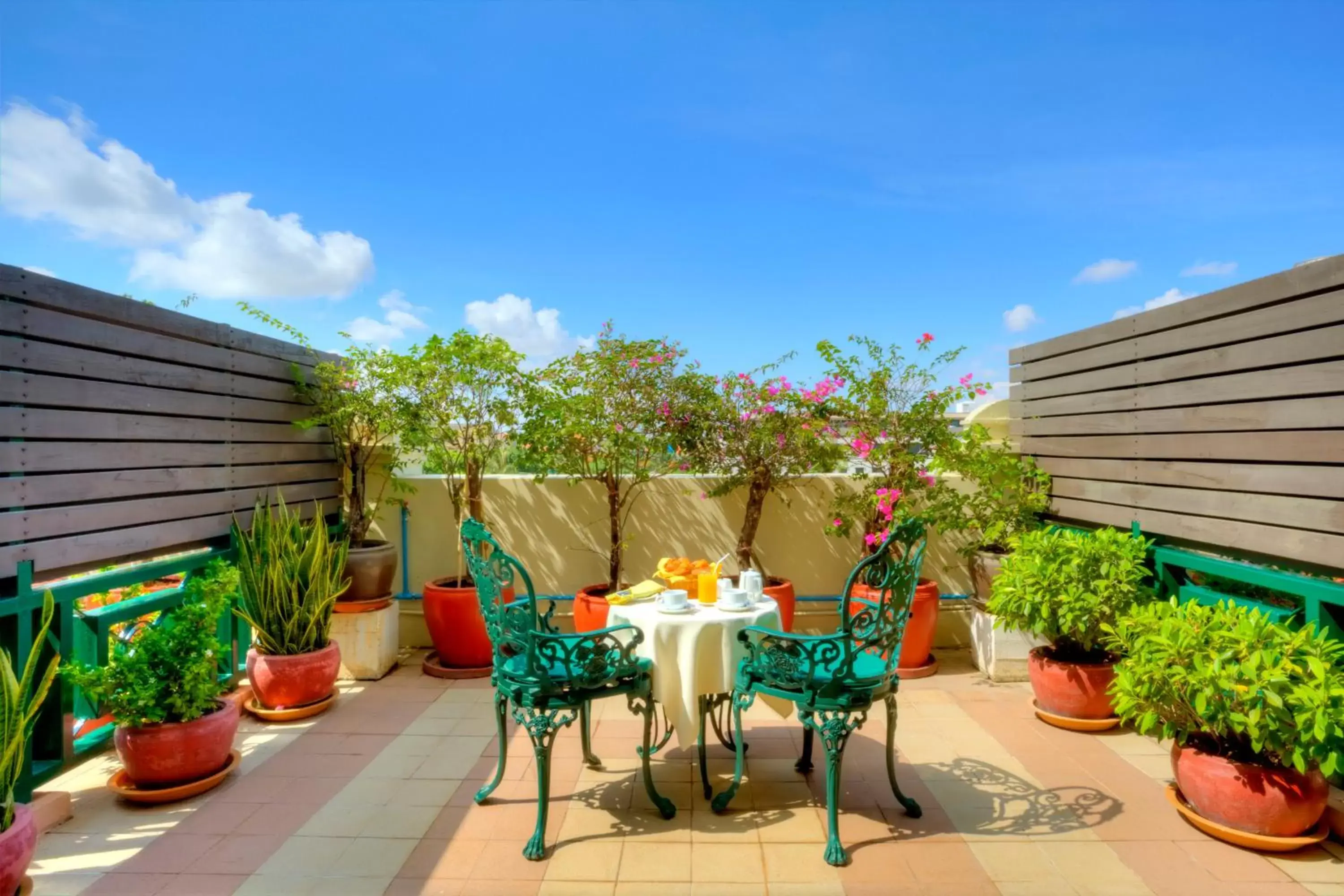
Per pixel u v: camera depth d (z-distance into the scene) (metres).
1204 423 3.37
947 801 2.89
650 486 5.35
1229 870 2.35
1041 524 4.81
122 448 3.28
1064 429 4.64
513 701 2.65
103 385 3.17
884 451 4.70
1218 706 2.38
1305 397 2.80
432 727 3.80
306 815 2.81
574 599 5.25
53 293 2.91
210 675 3.13
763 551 5.34
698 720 2.88
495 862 2.44
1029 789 3.01
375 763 3.32
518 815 2.81
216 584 3.41
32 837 2.17
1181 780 2.65
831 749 2.47
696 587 3.37
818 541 5.34
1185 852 2.47
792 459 4.96
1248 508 3.09
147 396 3.45
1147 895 2.21
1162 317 3.66
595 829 2.68
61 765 3.00
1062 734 3.64
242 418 4.21
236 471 4.14
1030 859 2.44
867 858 2.45
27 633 2.78
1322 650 2.41
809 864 2.41
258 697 3.96
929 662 4.73
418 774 3.20
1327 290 2.67
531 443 4.89
